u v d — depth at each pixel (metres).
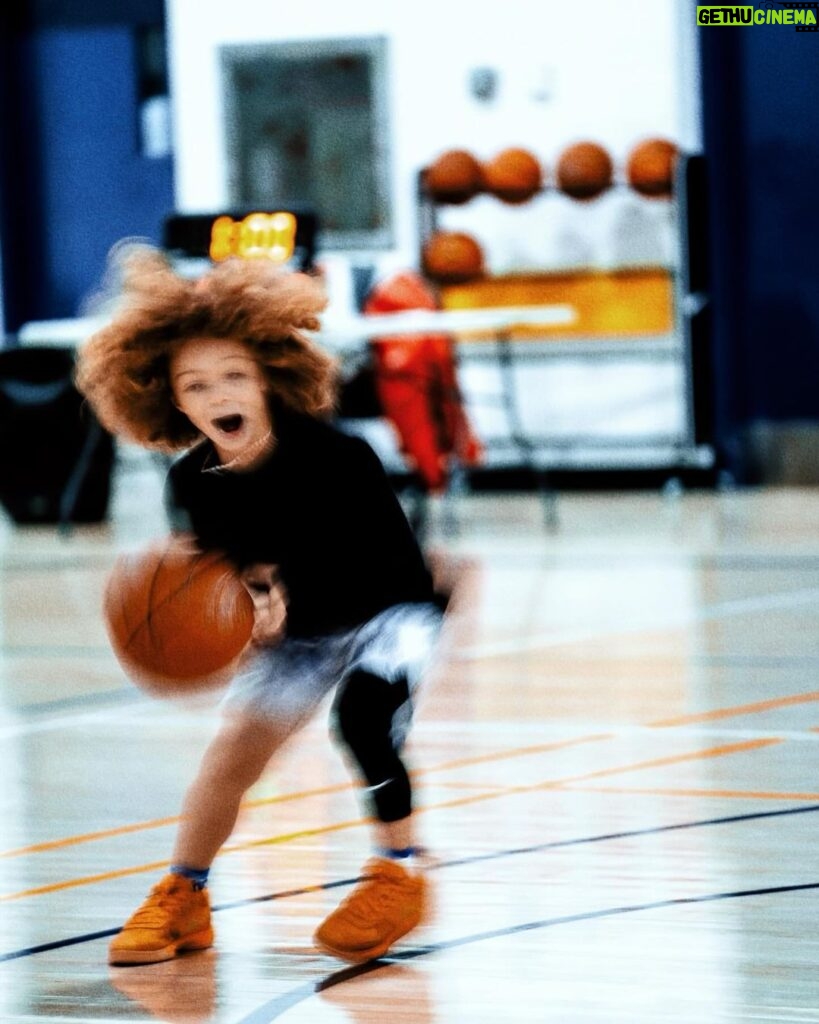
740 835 5.45
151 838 5.68
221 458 4.26
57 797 6.30
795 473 17.75
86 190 19.27
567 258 17.50
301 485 4.17
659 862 5.16
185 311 4.14
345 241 18.19
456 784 6.31
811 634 9.56
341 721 4.29
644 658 8.98
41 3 19.14
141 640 4.12
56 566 13.30
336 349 13.53
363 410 13.64
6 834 5.76
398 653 4.20
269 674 4.29
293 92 18.19
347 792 6.29
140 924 4.37
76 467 15.59
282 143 18.28
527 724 7.43
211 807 4.40
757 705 7.72
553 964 4.24
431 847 5.40
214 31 18.28
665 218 17.27
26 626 10.66
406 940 4.47
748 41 17.48
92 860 5.40
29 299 19.45
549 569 12.46
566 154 16.50
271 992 4.10
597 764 6.60
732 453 17.89
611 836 5.49
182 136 18.41
